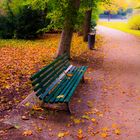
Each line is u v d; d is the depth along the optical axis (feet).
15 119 20.49
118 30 117.80
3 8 73.05
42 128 19.44
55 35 81.61
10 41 65.77
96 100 26.18
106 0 65.46
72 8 41.98
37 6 48.62
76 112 22.63
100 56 50.85
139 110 24.12
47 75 23.32
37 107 22.45
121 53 55.93
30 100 24.11
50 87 23.48
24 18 69.77
